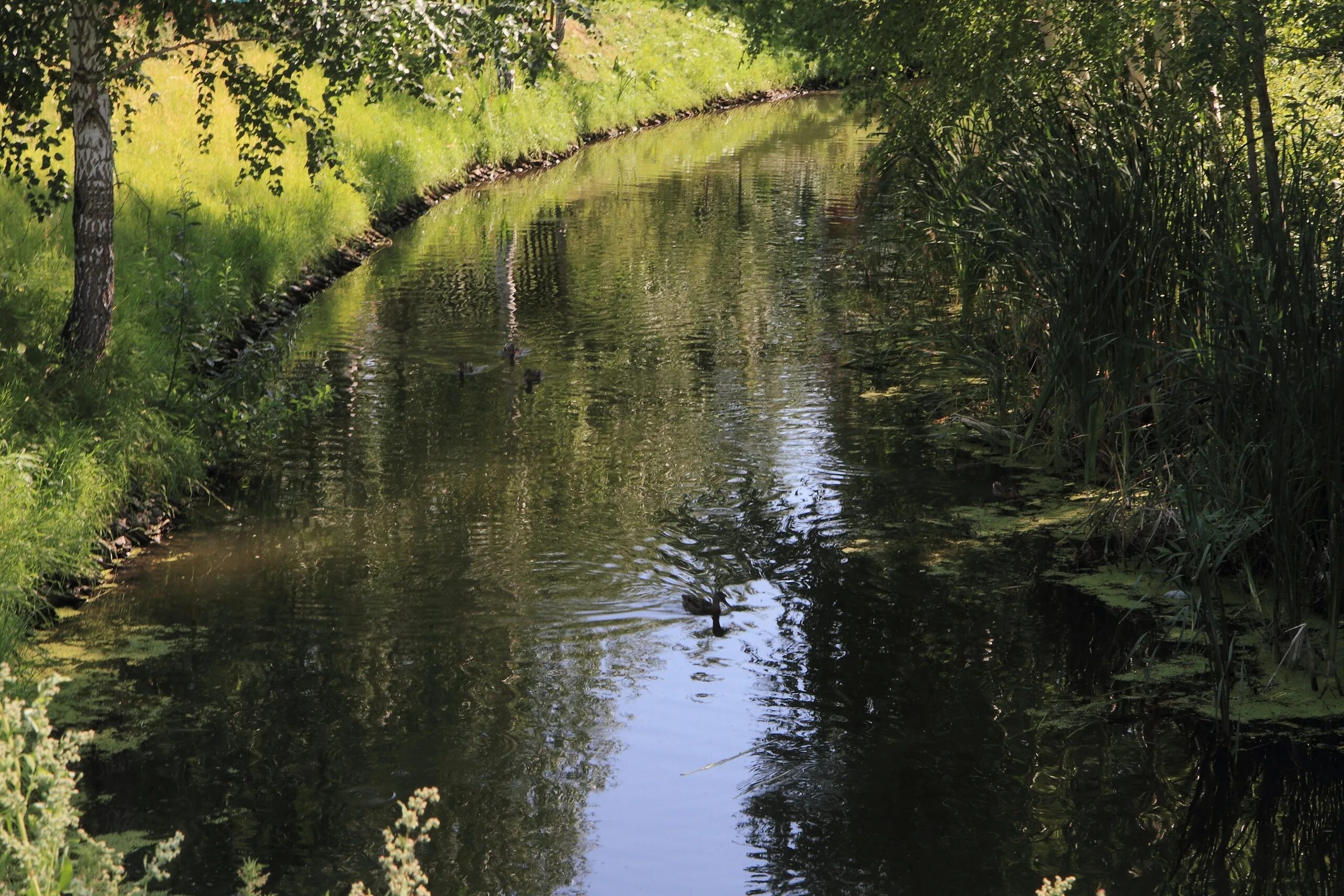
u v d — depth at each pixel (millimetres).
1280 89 12039
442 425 12969
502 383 14367
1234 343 8914
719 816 6785
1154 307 10492
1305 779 7086
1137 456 10766
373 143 24984
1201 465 8727
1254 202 9969
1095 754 7359
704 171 30297
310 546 10125
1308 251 8594
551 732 7586
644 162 32125
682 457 12062
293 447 12328
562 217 24750
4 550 8461
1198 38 9914
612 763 7273
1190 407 9172
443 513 10719
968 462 11984
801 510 10852
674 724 7676
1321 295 8477
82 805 6785
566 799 6930
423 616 8953
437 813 6777
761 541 10219
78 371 10914
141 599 9219
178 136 19516
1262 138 11375
